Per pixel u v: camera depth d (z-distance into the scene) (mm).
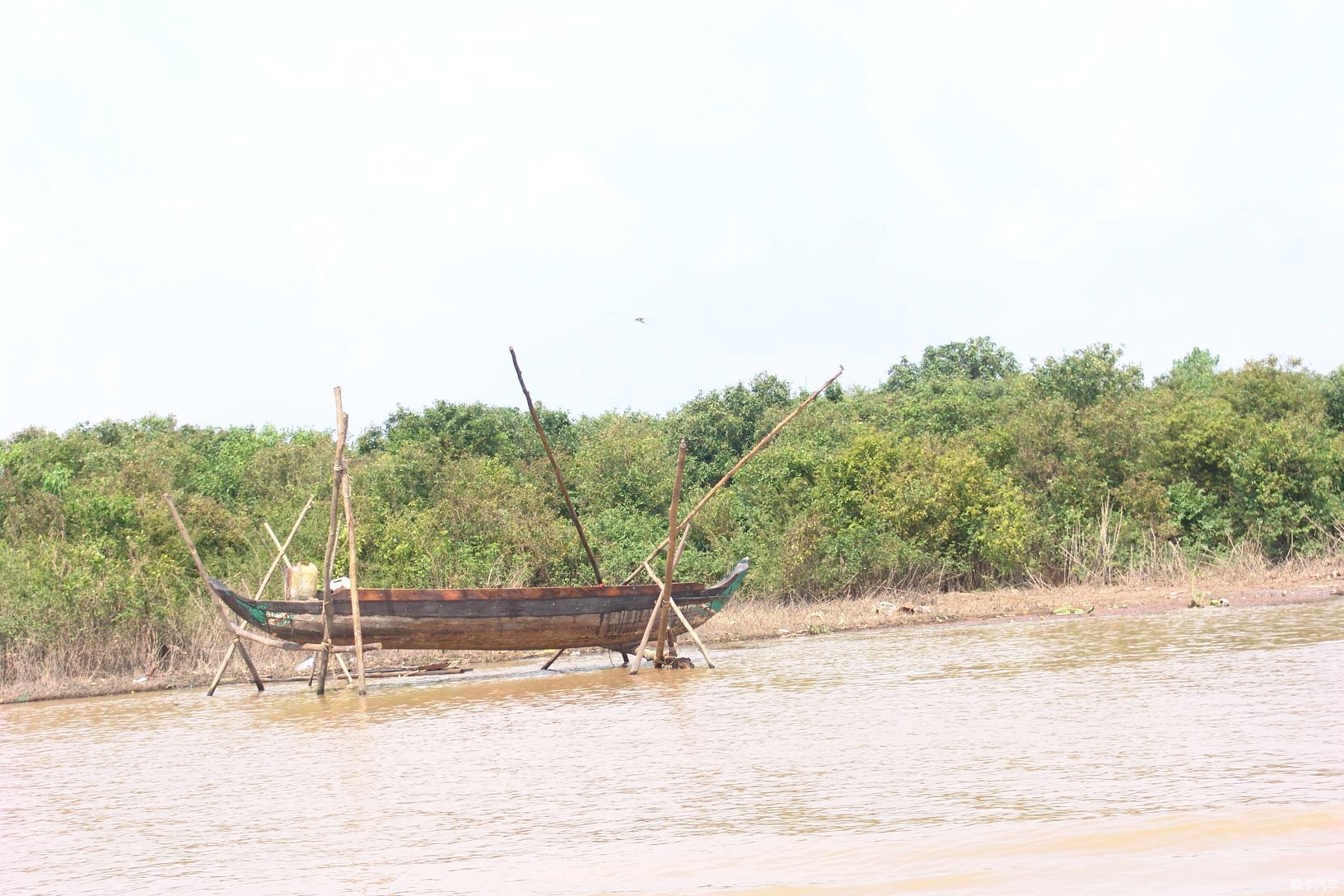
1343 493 34781
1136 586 31938
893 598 32000
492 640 22047
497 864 9234
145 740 16875
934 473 35656
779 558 33062
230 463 40594
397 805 11602
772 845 9148
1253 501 34938
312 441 44062
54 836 11266
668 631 23047
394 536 29281
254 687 22703
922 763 11828
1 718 20078
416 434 41969
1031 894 7516
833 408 48438
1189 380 50719
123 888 9336
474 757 13992
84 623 24359
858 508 35156
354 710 18844
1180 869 7809
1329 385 41438
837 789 10945
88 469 36562
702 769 12312
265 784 13164
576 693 19531
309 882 9094
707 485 41938
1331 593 28188
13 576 24953
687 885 8266
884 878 8086
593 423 52281
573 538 32938
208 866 9828
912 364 59844
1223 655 18391
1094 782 10430
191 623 25391
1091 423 38188
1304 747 11188
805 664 21391
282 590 27531
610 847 9461
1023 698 15453
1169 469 36719
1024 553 34156
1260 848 8125
